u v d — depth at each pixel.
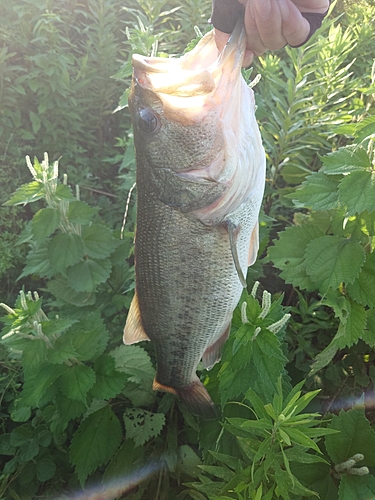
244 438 0.44
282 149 0.79
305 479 0.50
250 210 0.43
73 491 0.69
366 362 0.68
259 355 0.46
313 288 0.57
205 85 0.38
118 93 1.22
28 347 0.53
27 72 1.15
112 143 1.29
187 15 1.06
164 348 0.49
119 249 0.70
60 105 1.09
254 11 0.34
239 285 0.46
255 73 1.01
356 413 0.50
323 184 0.53
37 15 1.10
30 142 1.17
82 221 0.63
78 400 0.56
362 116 0.73
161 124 0.39
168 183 0.41
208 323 0.47
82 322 0.63
